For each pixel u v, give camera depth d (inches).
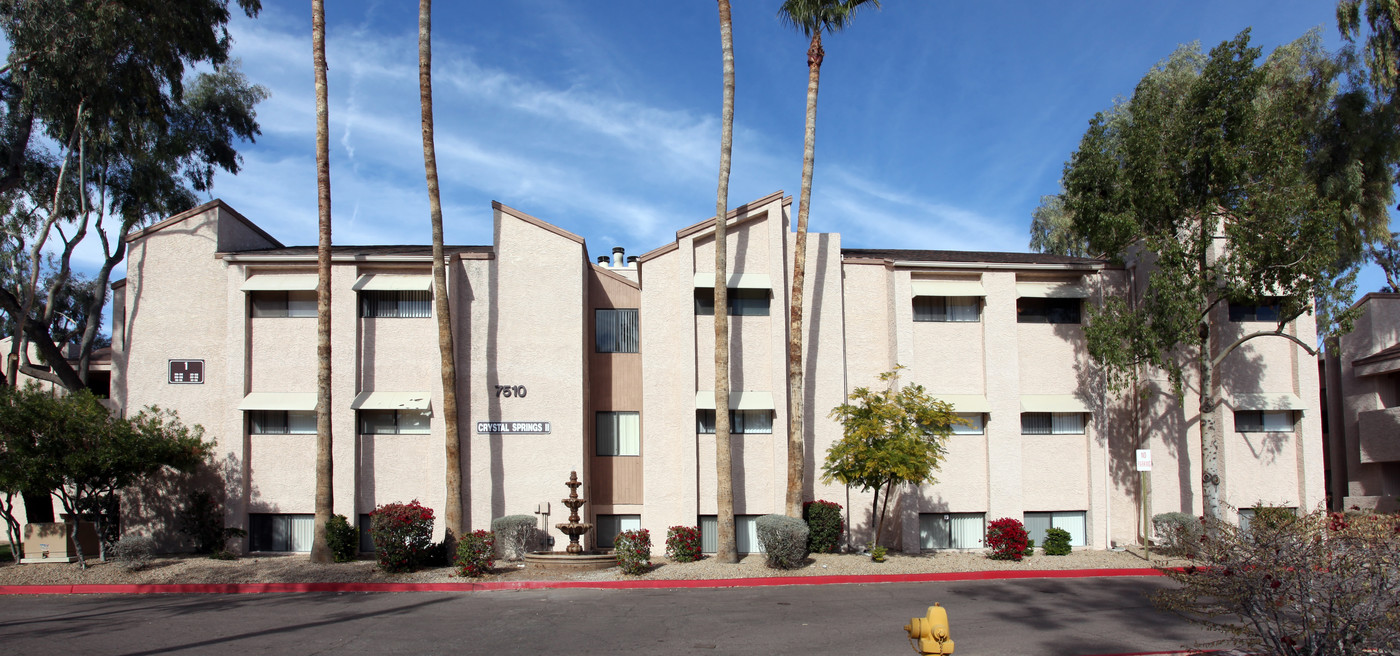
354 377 879.7
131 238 919.7
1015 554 829.2
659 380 891.4
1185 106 838.5
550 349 894.4
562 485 877.8
